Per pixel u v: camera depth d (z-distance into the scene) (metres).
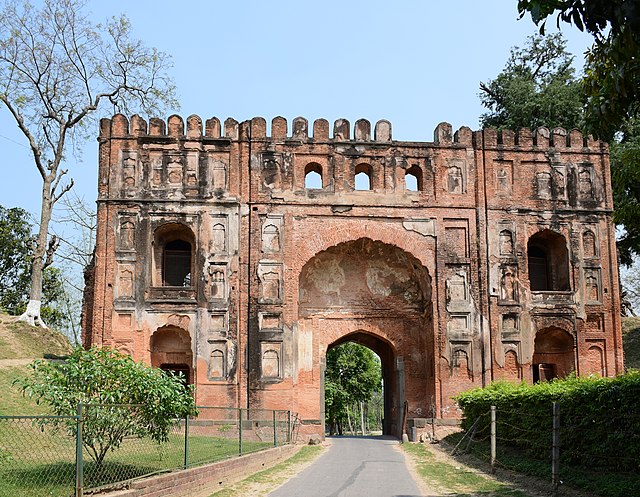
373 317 23.84
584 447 11.66
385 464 15.26
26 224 37.53
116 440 10.20
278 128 23.45
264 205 22.92
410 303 24.11
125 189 22.70
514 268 23.39
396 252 23.67
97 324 21.84
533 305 23.23
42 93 27.56
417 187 24.17
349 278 24.05
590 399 11.41
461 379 22.55
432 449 19.16
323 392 23.02
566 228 23.86
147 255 22.34
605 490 10.14
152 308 22.08
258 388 21.84
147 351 21.88
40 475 9.71
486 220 23.55
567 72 34.12
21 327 25.86
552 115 32.09
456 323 22.88
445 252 23.25
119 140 23.00
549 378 24.19
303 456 17.16
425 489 11.43
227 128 23.34
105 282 22.11
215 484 11.52
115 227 22.45
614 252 23.91
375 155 23.64
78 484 8.20
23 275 37.00
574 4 6.30
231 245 22.62
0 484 9.05
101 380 10.40
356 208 23.22
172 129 23.19
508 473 13.18
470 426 18.59
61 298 39.53
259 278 22.48
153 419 10.52
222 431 20.98
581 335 23.30
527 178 24.05
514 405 15.05
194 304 22.22
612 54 6.66
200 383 21.77
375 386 42.38
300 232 22.92
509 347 22.88
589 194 24.23
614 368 23.23
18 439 12.73
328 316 23.67
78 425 8.25
